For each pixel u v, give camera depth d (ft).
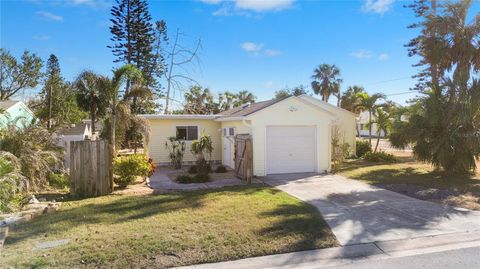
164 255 16.89
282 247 18.11
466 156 40.70
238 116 47.55
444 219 23.85
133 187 38.11
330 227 21.77
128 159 38.60
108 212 25.67
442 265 16.19
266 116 45.75
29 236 19.72
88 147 33.45
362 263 16.63
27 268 15.17
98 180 33.65
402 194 32.73
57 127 45.50
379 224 22.63
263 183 39.93
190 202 28.91
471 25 60.75
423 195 31.83
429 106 42.32
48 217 24.34
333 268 16.05
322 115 48.37
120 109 46.91
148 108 100.17
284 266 16.38
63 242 18.61
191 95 112.47
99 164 33.78
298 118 47.16
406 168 51.39
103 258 16.26
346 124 72.13
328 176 44.62
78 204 29.12
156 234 19.76
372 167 53.47
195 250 17.49
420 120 43.50
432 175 43.78
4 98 102.83
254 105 60.59
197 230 20.58
